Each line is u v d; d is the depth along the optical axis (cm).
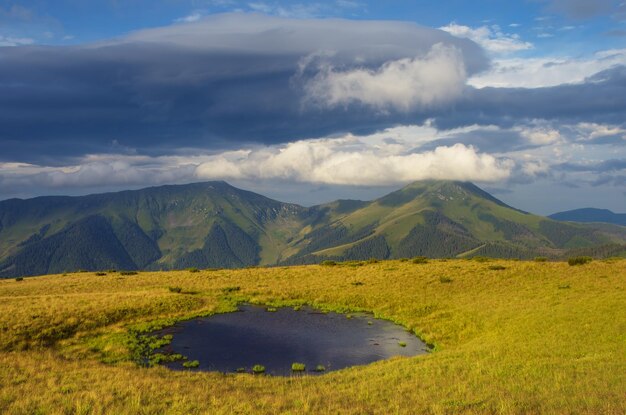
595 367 2409
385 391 2253
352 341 3947
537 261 7906
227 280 7412
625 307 3750
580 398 1908
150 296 5384
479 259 8738
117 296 5294
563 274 6006
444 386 2266
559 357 2689
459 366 2677
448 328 4159
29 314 4059
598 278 5484
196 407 1975
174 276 8106
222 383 2522
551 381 2225
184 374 2783
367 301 5556
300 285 6725
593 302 4078
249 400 2106
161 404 2016
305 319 4841
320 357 3462
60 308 4400
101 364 2973
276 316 4988
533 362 2612
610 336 3028
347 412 1889
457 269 7069
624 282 5028
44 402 1978
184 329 4341
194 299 5541
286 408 1980
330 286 6506
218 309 5281
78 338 3791
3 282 7938
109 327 4172
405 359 3111
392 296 5647
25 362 2772
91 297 5191
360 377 2633
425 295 5562
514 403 1911
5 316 3944
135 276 8269
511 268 6788
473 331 3950
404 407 1941
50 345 3562
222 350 3641
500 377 2372
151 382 2414
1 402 1970
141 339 3875
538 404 1897
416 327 4334
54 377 2441
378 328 4434
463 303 4988
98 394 2111
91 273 9225
